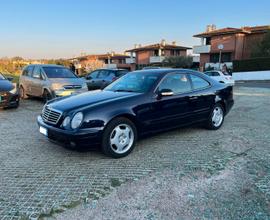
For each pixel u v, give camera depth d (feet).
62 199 10.21
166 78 16.94
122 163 13.67
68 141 13.55
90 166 13.33
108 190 10.84
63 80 31.99
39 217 9.10
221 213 9.18
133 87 16.88
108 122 13.88
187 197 10.23
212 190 10.73
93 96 15.98
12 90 28.58
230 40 129.80
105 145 13.96
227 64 123.65
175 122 17.11
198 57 156.76
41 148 16.15
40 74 33.86
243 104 33.14
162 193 10.55
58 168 13.12
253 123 22.08
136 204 9.80
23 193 10.71
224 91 20.44
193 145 16.39
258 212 9.21
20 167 13.30
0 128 20.98
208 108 19.19
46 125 14.71
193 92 18.12
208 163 13.47
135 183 11.41
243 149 15.51
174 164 13.42
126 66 212.64
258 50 109.19
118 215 9.15
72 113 13.70
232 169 12.69
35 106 31.91
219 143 16.71
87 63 183.42
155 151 15.42
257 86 66.90
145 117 15.42
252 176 11.93
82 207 9.64
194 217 8.98
